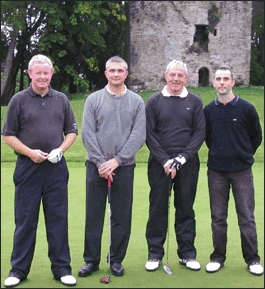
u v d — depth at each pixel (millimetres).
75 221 6086
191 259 4824
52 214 4488
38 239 5496
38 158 4352
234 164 4711
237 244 5395
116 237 4707
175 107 4770
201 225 5961
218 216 4781
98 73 30328
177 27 29562
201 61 30016
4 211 6488
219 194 4793
